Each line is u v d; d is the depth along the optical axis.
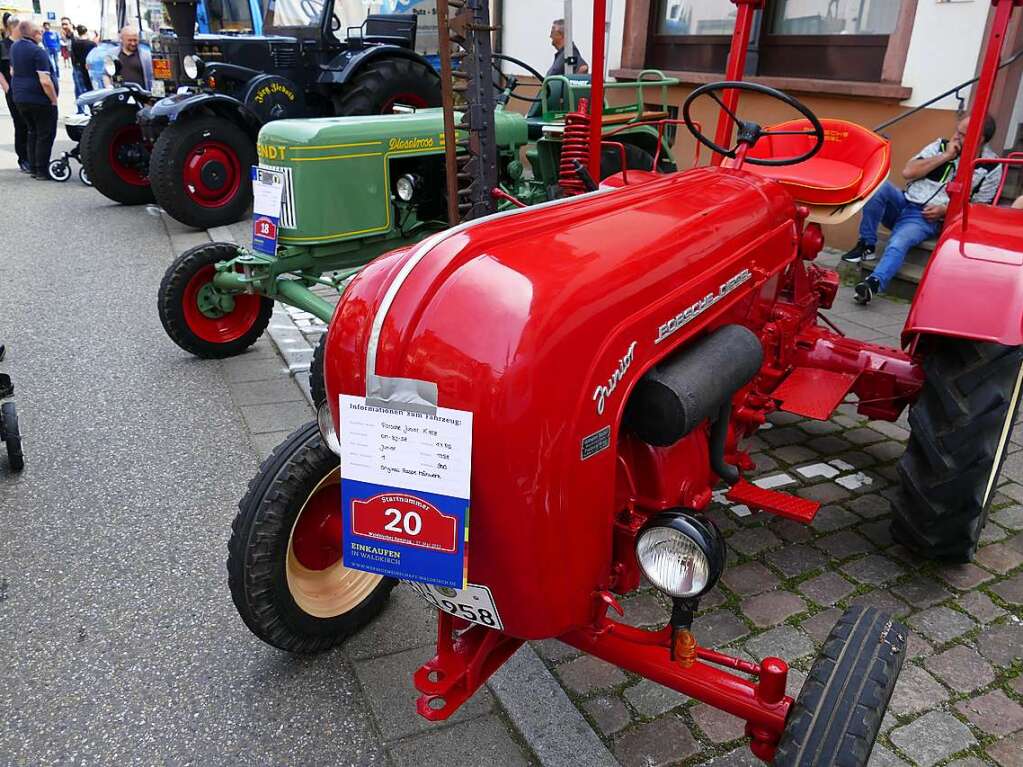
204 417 3.78
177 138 6.77
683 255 1.73
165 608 2.51
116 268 6.15
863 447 3.54
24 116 9.50
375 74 6.70
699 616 2.47
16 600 2.53
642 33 8.01
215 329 4.43
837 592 2.59
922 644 2.36
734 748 2.00
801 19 6.64
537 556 1.38
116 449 3.48
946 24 5.37
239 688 2.20
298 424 3.71
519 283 1.34
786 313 2.86
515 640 1.80
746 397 2.57
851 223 6.27
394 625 2.43
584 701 2.14
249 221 7.41
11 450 3.22
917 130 5.68
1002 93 5.23
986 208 2.91
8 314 5.11
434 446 1.33
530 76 9.73
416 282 1.36
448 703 1.68
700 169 2.42
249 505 2.07
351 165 4.06
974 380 2.39
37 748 2.00
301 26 7.74
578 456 1.37
